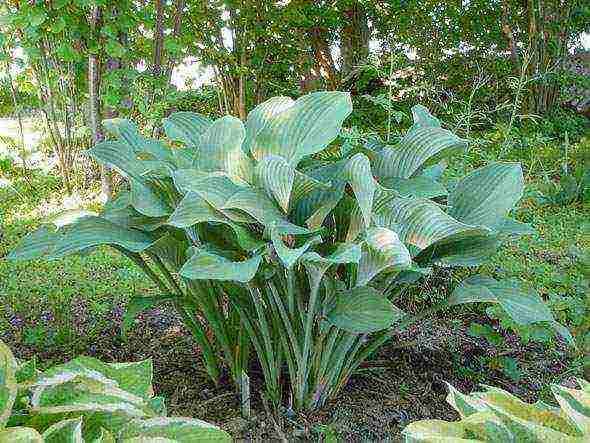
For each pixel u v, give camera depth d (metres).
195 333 2.87
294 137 2.45
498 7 10.70
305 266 2.34
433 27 10.61
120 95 5.99
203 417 2.72
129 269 4.39
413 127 2.95
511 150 7.74
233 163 2.52
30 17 5.36
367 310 2.44
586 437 1.24
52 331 3.47
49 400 1.35
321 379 2.70
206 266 2.23
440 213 2.32
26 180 6.33
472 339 3.60
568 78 10.72
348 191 2.62
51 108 6.20
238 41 8.46
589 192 6.42
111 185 6.03
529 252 4.75
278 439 2.58
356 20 10.34
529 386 3.16
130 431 1.35
